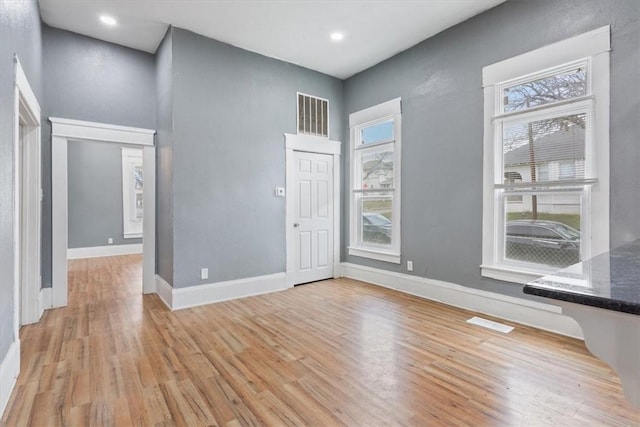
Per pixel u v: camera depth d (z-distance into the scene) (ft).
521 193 10.06
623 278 3.18
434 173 12.33
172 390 6.58
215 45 12.52
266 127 13.88
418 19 11.18
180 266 11.77
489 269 10.63
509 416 5.72
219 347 8.54
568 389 6.52
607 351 2.86
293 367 7.48
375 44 12.91
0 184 6.04
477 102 10.98
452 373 7.16
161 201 13.32
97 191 23.15
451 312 11.05
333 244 16.30
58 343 8.77
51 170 11.82
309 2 10.21
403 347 8.45
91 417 5.75
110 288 14.61
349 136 16.22
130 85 13.47
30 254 10.23
